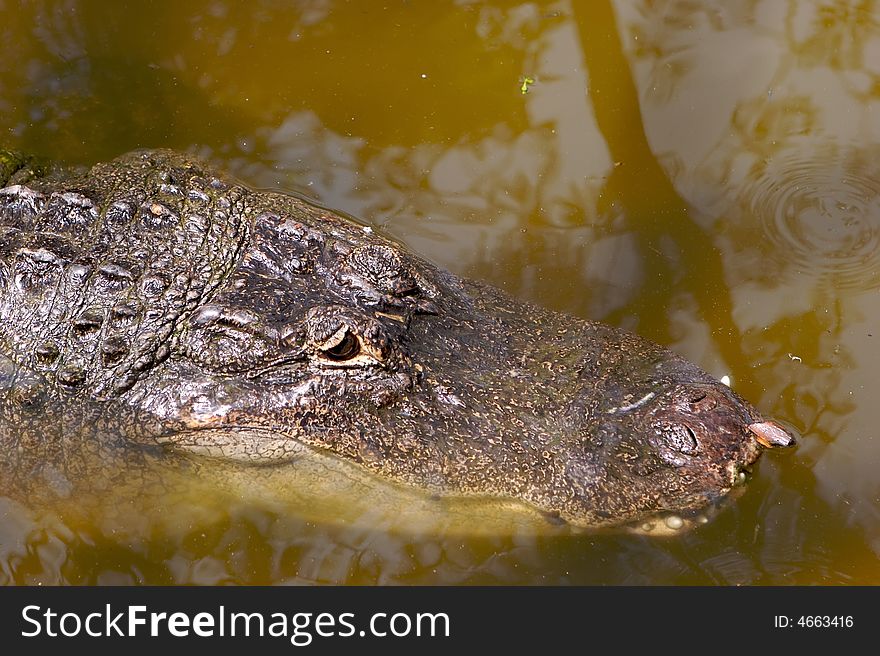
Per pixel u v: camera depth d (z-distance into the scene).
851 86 11.16
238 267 8.16
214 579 7.36
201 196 8.73
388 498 7.54
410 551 7.38
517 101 11.08
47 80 11.32
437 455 7.46
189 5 12.15
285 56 11.68
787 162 10.38
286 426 7.56
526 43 11.70
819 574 7.05
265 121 10.94
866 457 7.79
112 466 7.97
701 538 7.21
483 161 10.48
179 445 7.75
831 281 9.20
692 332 8.78
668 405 7.48
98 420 7.87
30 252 8.19
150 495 8.00
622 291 9.19
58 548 7.66
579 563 7.21
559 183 10.25
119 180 9.13
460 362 7.91
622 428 7.39
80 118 10.91
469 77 11.36
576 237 9.72
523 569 7.21
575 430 7.44
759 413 7.83
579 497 7.15
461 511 7.39
